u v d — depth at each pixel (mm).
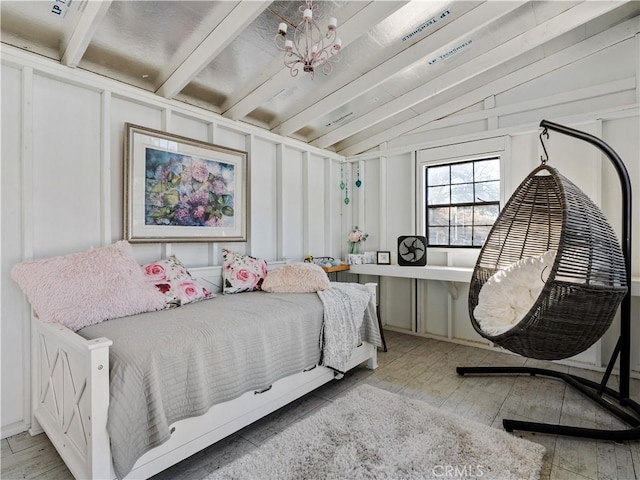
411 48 2760
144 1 1922
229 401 1716
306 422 1967
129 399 1312
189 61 2383
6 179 1943
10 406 1938
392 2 2146
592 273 1825
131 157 2412
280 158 3654
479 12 2436
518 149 3287
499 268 2826
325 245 4320
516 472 1546
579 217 1935
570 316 1809
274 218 3654
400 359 3148
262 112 3408
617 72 2816
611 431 1793
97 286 1854
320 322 2340
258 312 2049
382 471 1546
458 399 2314
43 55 2143
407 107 3504
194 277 2762
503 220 2906
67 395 1515
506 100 3357
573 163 2979
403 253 3785
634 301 2723
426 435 1828
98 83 2268
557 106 3088
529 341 1931
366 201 4434
